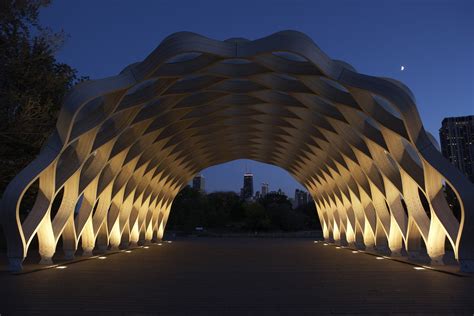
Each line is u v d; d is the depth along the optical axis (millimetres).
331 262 21688
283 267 19141
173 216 79688
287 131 33188
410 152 19922
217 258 24281
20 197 16578
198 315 9094
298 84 21141
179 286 13188
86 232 25844
